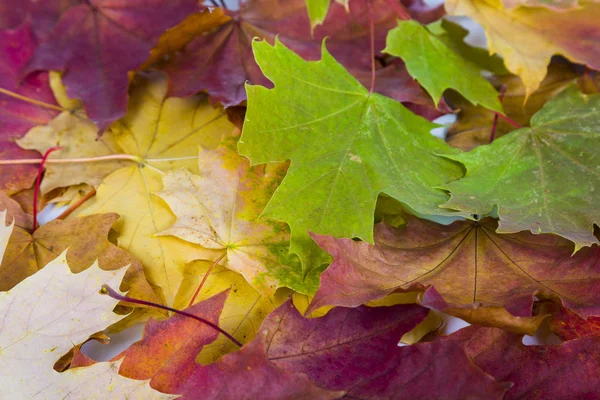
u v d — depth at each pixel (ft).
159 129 2.09
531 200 1.89
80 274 1.80
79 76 2.10
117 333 1.93
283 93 1.90
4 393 1.74
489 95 2.09
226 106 2.02
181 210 1.97
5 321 1.76
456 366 1.74
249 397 1.72
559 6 2.04
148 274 1.95
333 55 2.15
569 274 1.83
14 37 2.10
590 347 1.80
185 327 1.80
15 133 2.08
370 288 1.80
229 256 1.94
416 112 2.12
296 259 1.94
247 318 1.92
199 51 2.12
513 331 1.80
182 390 1.75
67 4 2.09
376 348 1.79
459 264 1.86
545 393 1.79
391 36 2.05
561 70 2.18
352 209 1.87
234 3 2.23
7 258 1.92
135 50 2.11
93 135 2.10
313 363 1.79
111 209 2.01
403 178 1.91
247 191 1.99
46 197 2.05
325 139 1.91
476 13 2.08
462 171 1.96
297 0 2.12
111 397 1.74
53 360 1.76
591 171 1.92
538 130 1.98
